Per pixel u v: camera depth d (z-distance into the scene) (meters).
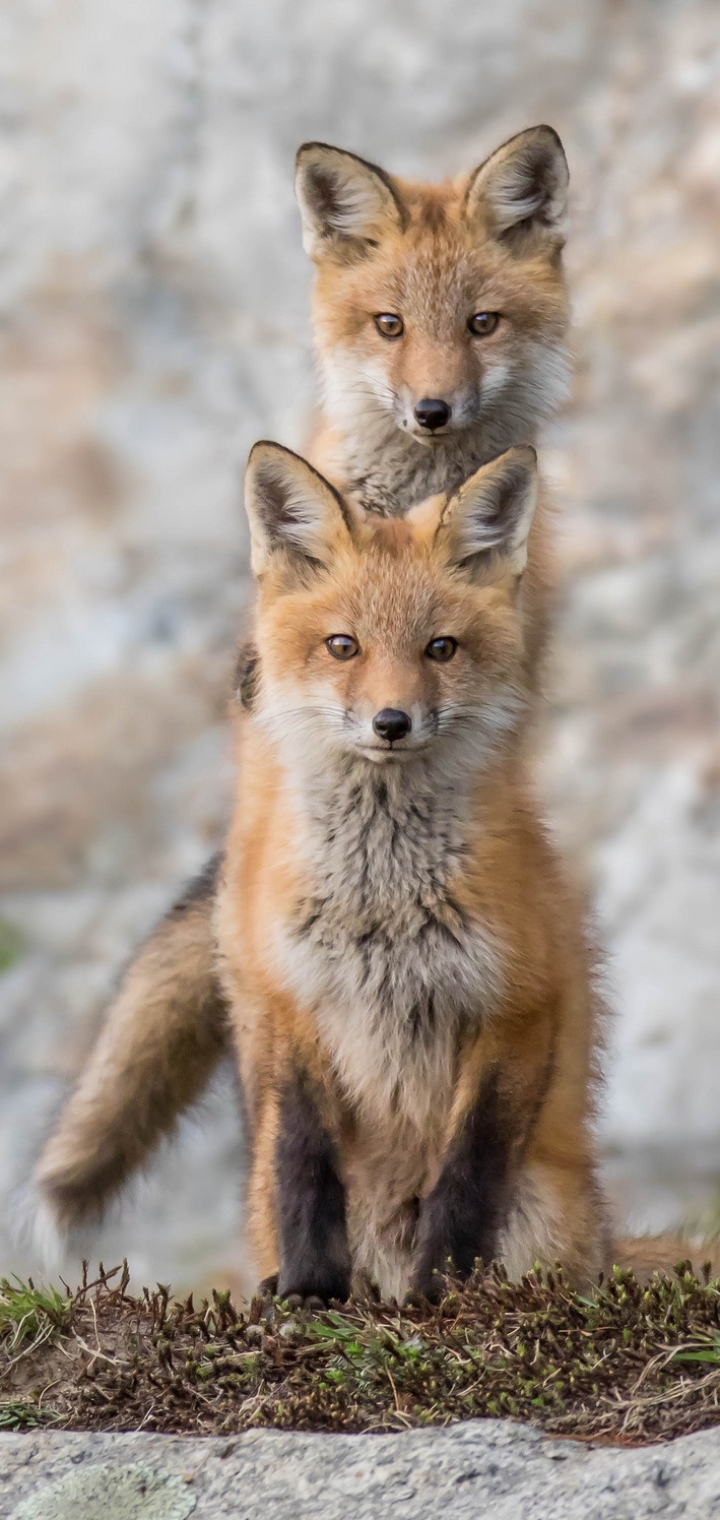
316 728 7.75
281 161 22.52
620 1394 5.84
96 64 23.30
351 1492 5.51
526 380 10.24
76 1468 5.96
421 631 7.75
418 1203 8.12
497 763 7.92
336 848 7.64
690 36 22.17
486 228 10.27
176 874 19.58
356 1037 7.77
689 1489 5.11
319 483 7.97
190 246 22.61
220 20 23.03
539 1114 7.69
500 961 7.53
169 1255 15.34
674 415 20.67
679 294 20.95
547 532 10.13
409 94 22.52
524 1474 5.41
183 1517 5.61
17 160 23.23
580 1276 7.89
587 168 21.73
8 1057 17.75
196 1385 6.46
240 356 22.17
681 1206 15.59
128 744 20.55
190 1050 10.79
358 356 10.18
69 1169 10.87
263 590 8.16
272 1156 7.83
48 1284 7.80
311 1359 6.50
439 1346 6.37
